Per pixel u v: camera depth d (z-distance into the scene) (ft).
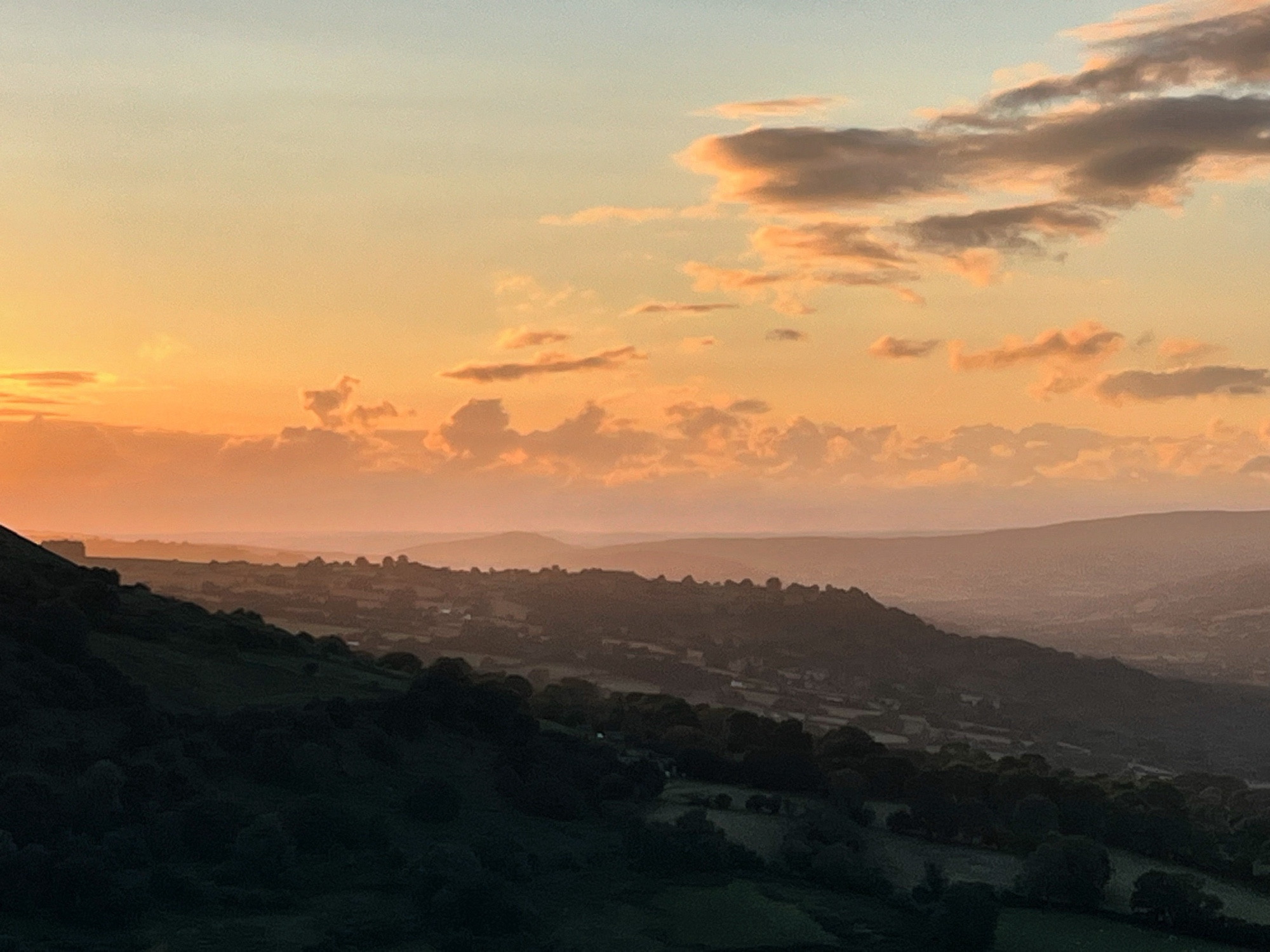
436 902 322.75
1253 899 426.92
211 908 309.01
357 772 415.85
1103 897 406.41
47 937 278.87
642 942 333.21
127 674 435.94
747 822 454.81
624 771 486.79
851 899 387.96
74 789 327.88
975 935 354.74
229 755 393.29
